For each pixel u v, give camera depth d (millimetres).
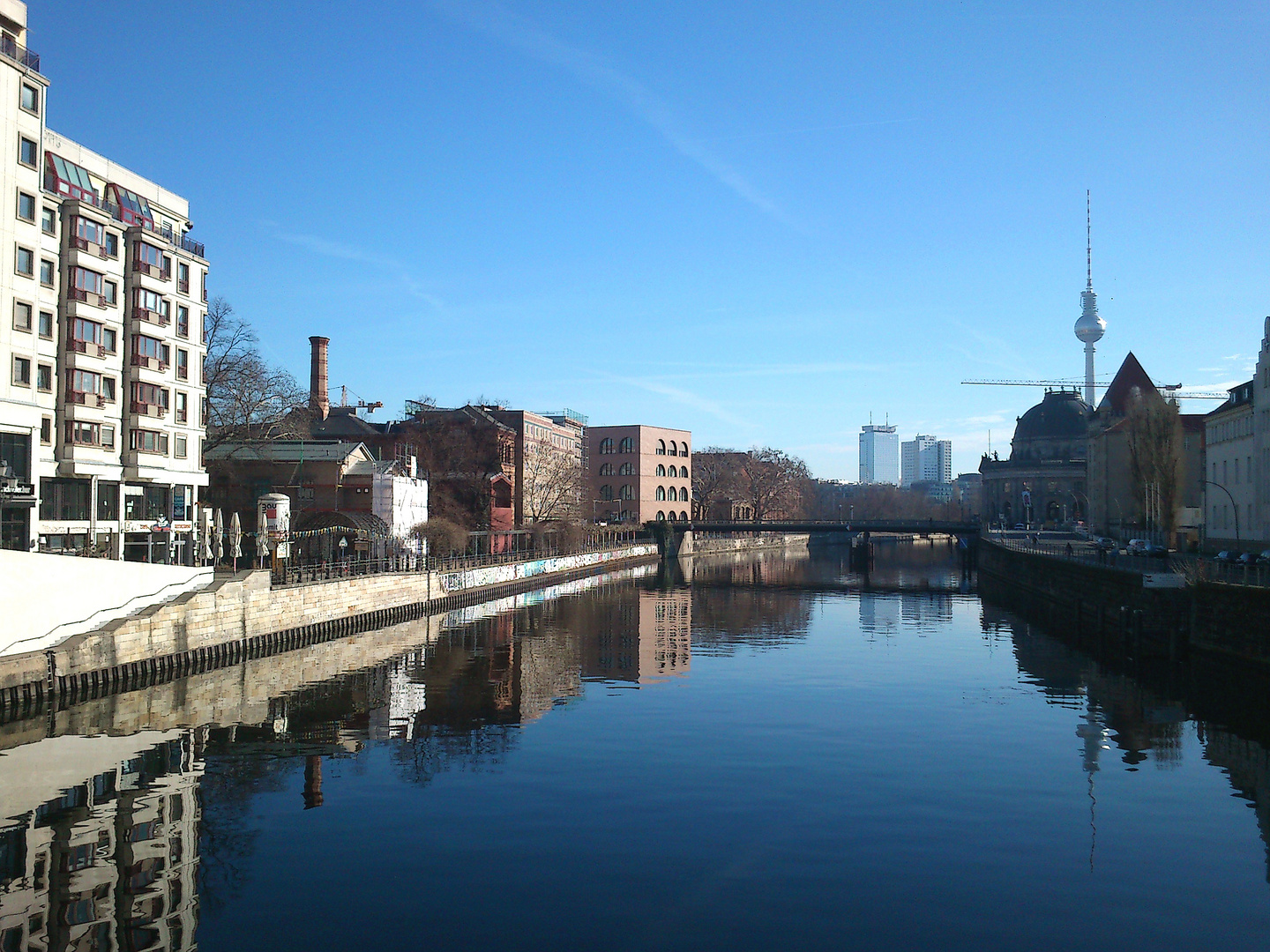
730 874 21422
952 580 116312
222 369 74438
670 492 170000
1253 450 79375
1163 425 95000
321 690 42406
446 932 18656
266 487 83750
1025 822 25000
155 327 61531
